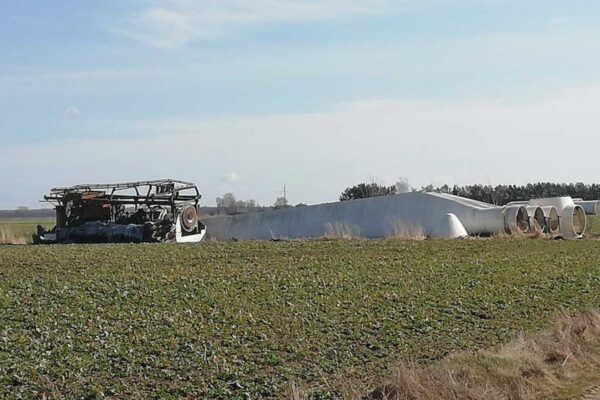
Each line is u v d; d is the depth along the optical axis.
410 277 27.12
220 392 13.05
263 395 13.13
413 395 13.07
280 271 28.14
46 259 31.83
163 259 32.16
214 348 15.85
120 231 46.59
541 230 49.84
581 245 41.91
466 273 28.66
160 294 22.12
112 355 14.97
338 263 31.22
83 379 13.44
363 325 18.75
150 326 17.59
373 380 14.21
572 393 14.83
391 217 52.03
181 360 14.84
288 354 15.84
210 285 24.14
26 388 12.87
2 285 23.81
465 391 13.48
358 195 90.38
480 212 50.31
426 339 17.78
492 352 16.03
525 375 15.22
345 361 15.50
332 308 20.70
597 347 18.31
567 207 51.44
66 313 19.00
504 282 26.72
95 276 26.09
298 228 54.00
